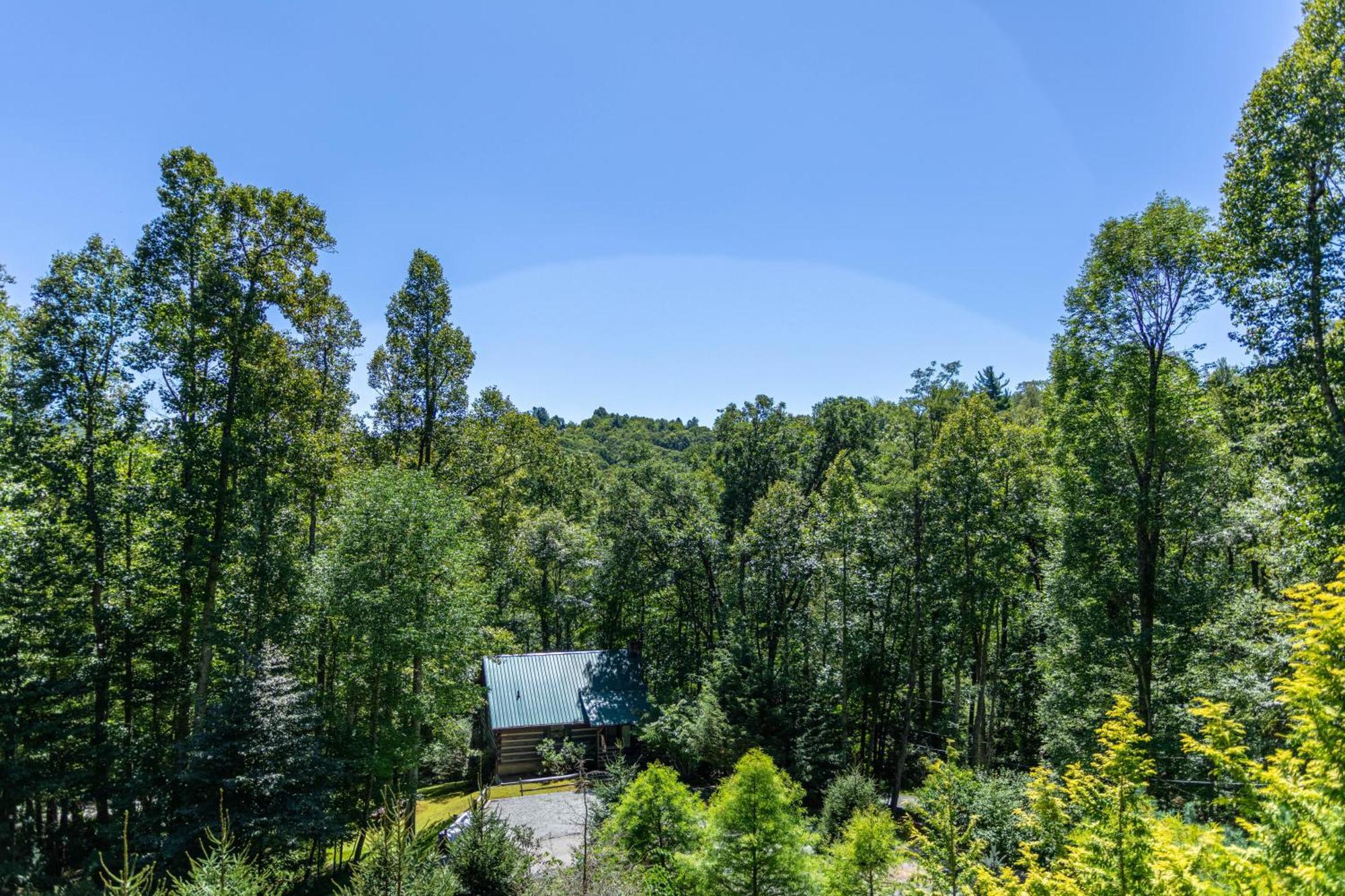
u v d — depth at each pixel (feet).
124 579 65.67
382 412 95.66
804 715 96.84
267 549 71.67
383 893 31.65
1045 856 34.24
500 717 106.42
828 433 142.00
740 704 95.25
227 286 67.51
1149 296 67.10
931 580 90.84
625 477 129.90
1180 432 67.46
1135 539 70.74
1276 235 50.29
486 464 104.99
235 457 68.33
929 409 97.09
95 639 63.77
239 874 29.48
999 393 211.00
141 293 66.95
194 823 52.49
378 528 71.97
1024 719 112.16
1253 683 55.83
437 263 95.25
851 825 41.45
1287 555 56.59
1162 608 68.44
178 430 67.36
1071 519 74.54
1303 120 47.65
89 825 61.11
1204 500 68.08
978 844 32.27
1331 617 18.31
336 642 78.02
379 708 77.10
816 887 38.83
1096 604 70.95
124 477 71.26
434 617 72.23
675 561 122.01
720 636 116.06
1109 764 23.68
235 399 68.95
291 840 53.47
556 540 146.72
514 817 73.41
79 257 64.23
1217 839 20.98
